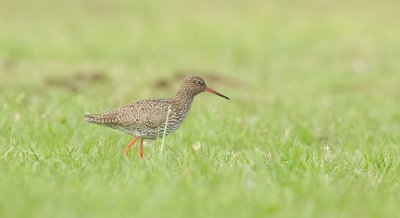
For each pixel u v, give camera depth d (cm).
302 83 2364
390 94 2177
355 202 979
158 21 3512
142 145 1323
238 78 2394
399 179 1119
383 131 1574
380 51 2836
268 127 1558
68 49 2886
